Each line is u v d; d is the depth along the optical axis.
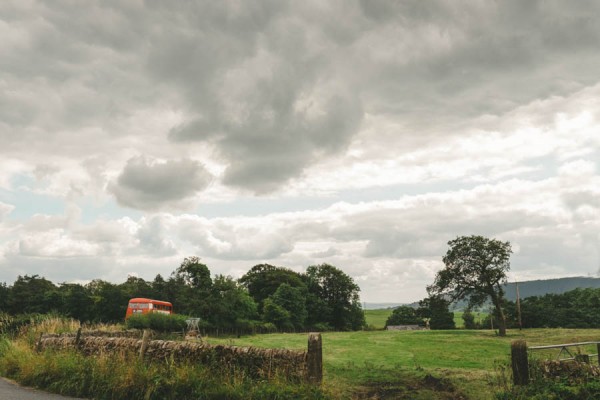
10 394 12.54
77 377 12.88
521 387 10.80
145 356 13.81
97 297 80.38
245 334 61.12
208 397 10.88
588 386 9.88
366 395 14.59
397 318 130.12
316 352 11.52
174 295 86.75
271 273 103.38
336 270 107.62
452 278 61.59
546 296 108.56
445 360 26.05
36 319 25.80
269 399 10.51
